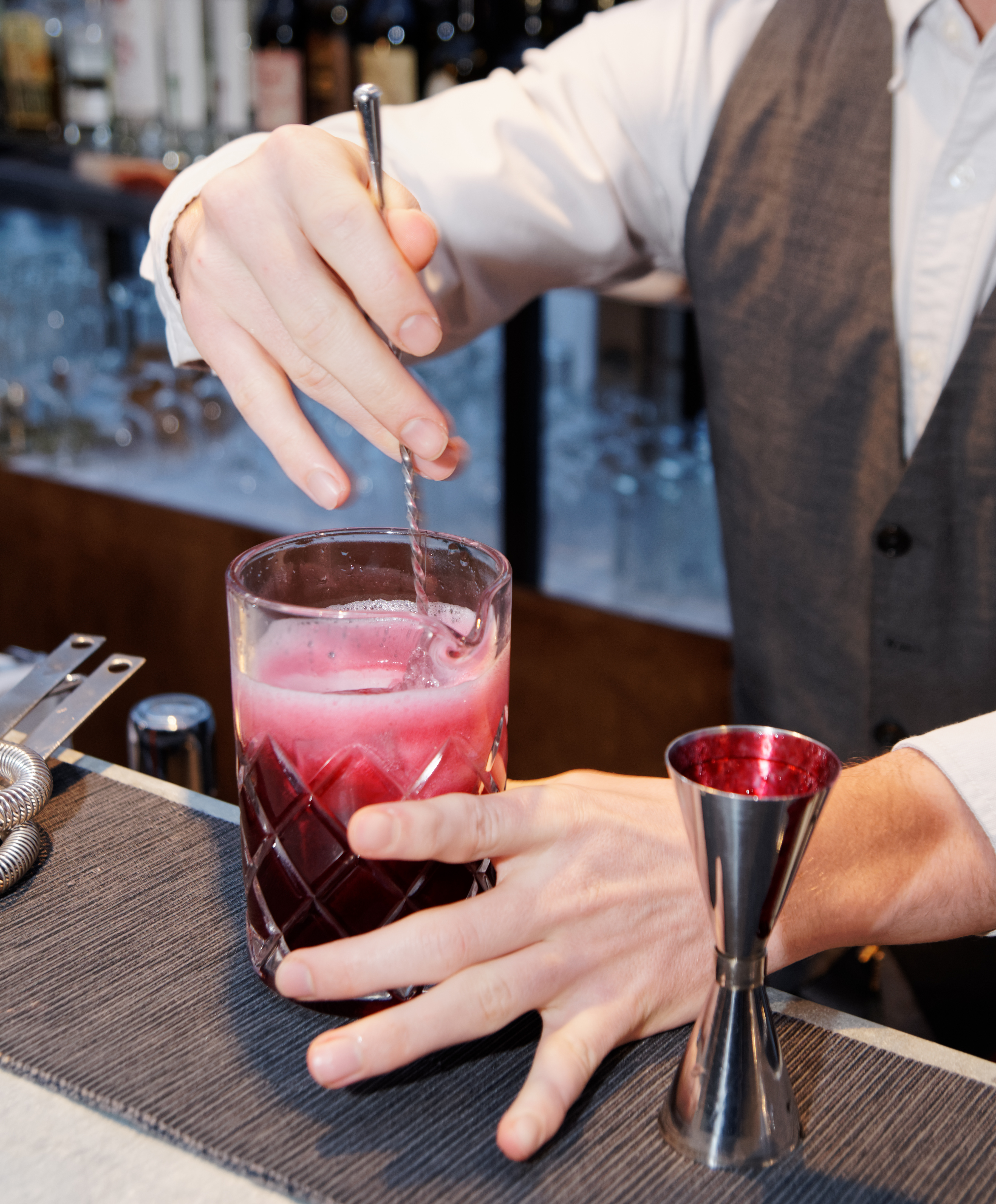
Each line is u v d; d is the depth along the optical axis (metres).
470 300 1.13
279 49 2.05
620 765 2.04
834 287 1.05
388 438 0.72
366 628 0.58
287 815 0.57
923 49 1.00
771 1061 0.52
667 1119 0.53
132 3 2.00
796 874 0.49
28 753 0.75
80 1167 0.51
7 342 2.63
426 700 0.55
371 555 0.65
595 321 2.16
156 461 2.62
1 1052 0.57
